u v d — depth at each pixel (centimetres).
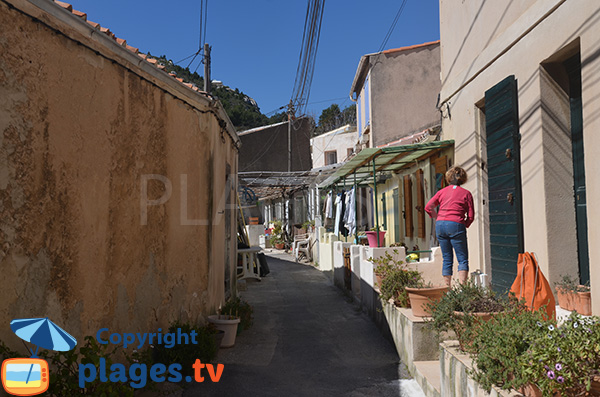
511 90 596
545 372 274
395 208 1312
